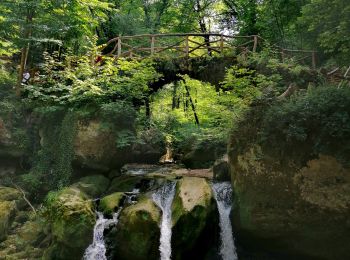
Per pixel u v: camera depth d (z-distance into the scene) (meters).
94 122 10.24
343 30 7.68
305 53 13.72
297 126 6.74
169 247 7.45
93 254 7.64
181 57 13.12
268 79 10.61
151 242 7.42
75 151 10.27
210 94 13.35
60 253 7.64
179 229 7.43
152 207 7.94
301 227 6.95
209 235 7.89
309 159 6.80
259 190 7.33
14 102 11.72
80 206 7.92
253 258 7.82
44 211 8.84
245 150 7.60
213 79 12.85
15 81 12.55
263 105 7.43
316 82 9.97
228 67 12.50
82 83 10.37
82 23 13.62
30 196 10.30
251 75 11.65
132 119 10.63
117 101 10.76
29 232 8.70
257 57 11.76
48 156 10.85
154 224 7.52
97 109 10.42
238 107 9.51
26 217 9.36
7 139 10.98
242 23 19.33
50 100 11.35
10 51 12.61
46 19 12.69
